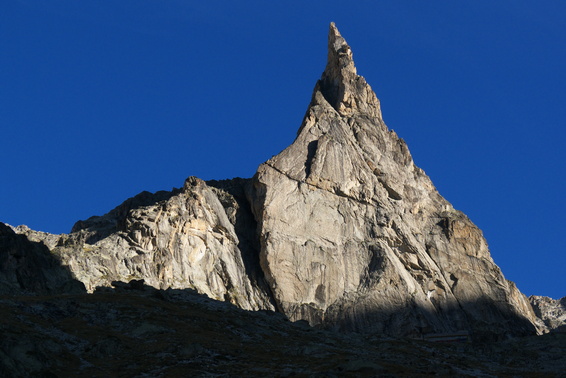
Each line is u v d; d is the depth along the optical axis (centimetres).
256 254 15475
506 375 10150
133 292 11894
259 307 14675
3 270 11531
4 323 8944
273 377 8556
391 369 9425
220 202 16012
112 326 9919
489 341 14925
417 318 14775
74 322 9762
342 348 10769
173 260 14475
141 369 8619
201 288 14425
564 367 11044
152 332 9794
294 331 11550
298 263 15075
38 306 9931
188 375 8481
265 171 15962
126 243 14350
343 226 15788
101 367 8606
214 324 10725
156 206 15062
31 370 7975
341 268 15275
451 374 9544
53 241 14925
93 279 13150
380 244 15688
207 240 15038
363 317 14662
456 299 15662
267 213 15412
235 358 9275
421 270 15712
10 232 12025
